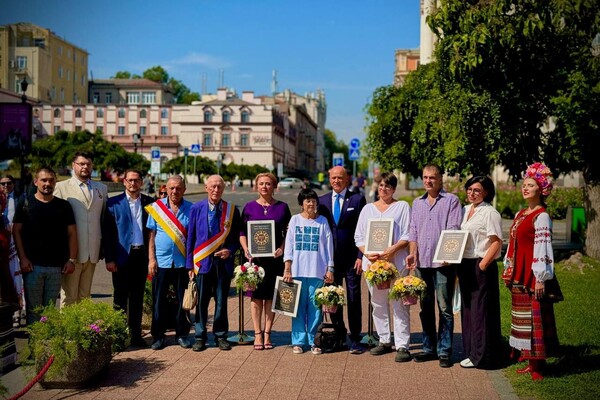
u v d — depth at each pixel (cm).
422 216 764
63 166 4841
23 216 780
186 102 13150
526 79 1346
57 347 636
